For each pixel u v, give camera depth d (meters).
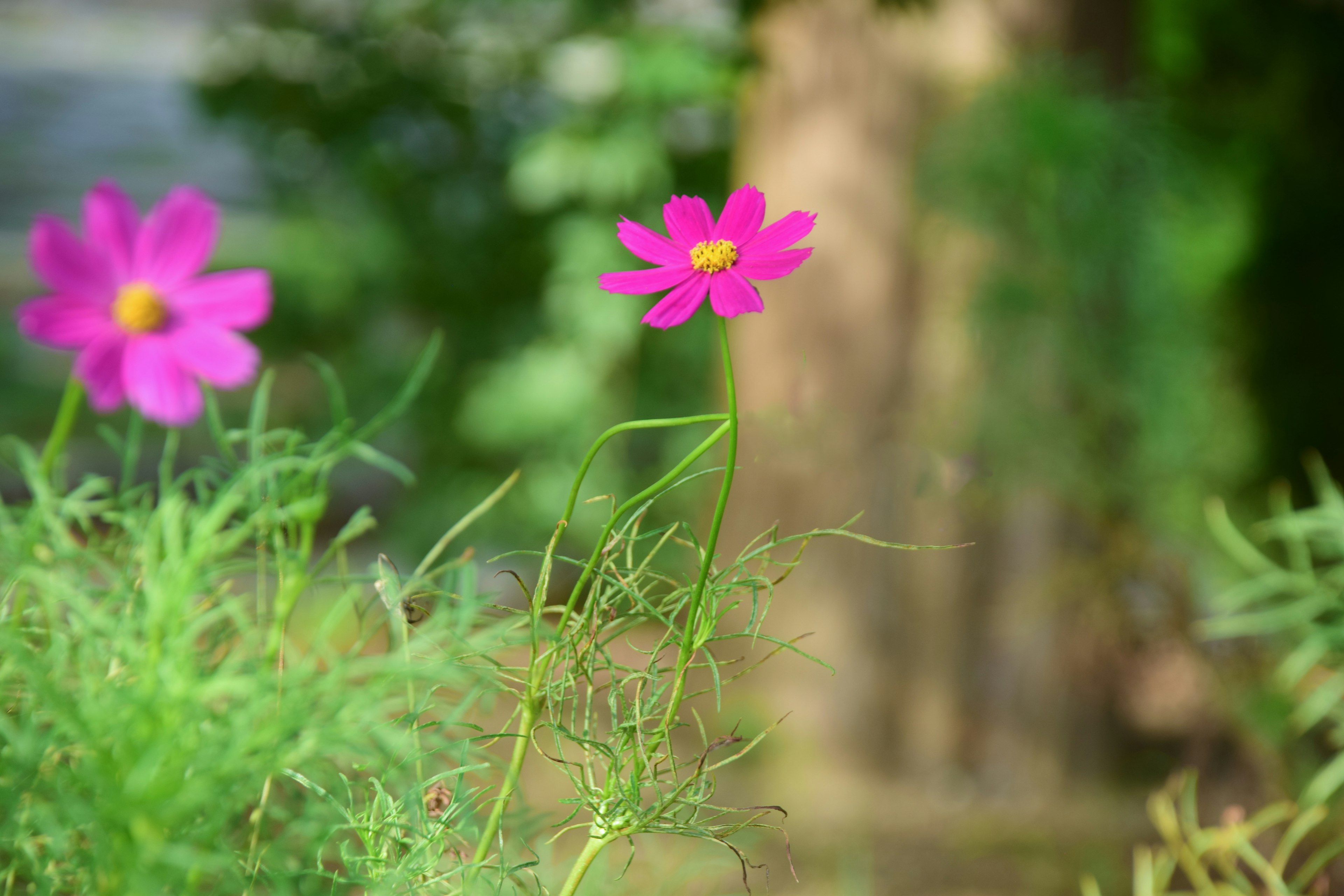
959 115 3.87
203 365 1.52
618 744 1.45
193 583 1.45
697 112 6.52
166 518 1.46
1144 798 3.88
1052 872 3.42
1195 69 5.63
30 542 1.48
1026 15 3.96
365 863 1.48
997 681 4.12
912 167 4.08
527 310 6.98
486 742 1.51
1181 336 3.99
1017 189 3.69
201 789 1.40
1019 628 3.99
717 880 1.72
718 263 1.42
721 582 1.47
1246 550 1.79
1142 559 3.82
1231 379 5.13
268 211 7.86
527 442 6.83
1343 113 5.62
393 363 7.16
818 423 4.13
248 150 6.88
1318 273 5.37
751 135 4.59
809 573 4.25
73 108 15.46
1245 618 1.75
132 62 17.39
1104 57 4.01
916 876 3.42
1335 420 5.26
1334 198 5.38
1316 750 2.89
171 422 1.51
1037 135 3.62
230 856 1.42
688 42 5.80
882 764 4.17
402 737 1.44
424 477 7.14
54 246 1.51
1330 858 1.69
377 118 6.41
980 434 3.78
